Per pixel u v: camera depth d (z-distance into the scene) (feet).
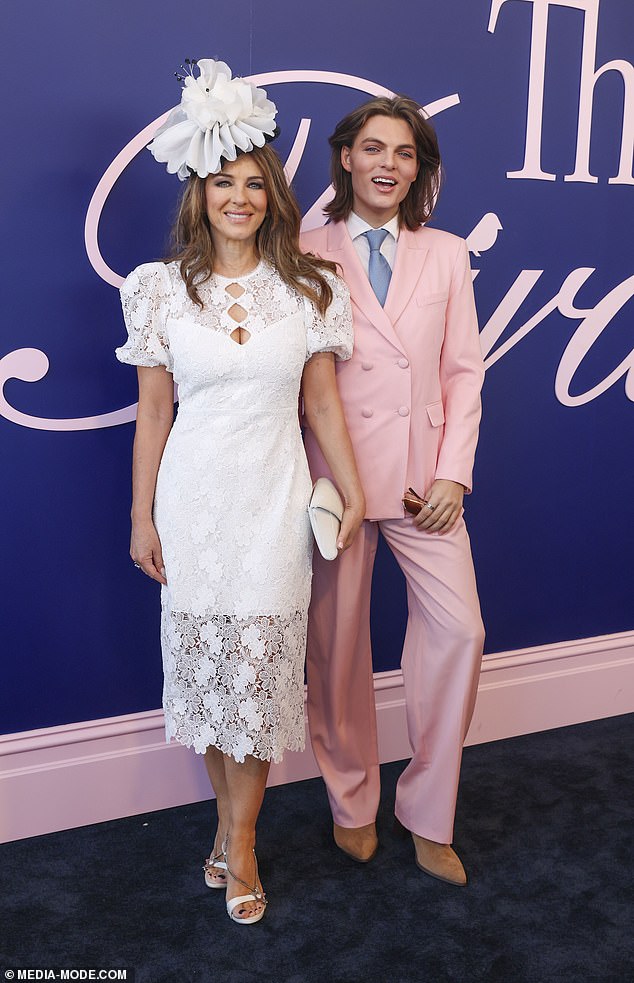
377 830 9.14
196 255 7.37
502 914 7.88
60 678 9.00
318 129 9.05
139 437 7.71
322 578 8.29
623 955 7.41
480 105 9.66
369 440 7.98
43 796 8.97
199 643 7.46
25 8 7.85
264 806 9.52
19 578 8.70
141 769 9.34
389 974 7.18
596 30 10.05
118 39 8.19
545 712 11.21
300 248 8.05
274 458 7.38
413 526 8.20
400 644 10.40
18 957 7.27
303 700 7.91
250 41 8.64
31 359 8.39
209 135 7.08
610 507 11.27
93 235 8.41
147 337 7.39
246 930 7.64
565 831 9.07
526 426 10.56
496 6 9.54
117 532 9.00
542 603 11.07
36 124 8.05
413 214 8.13
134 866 8.49
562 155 10.16
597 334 10.73
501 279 10.10
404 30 9.21
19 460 8.52
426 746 8.32
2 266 8.16
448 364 8.20
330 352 7.64
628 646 11.57
